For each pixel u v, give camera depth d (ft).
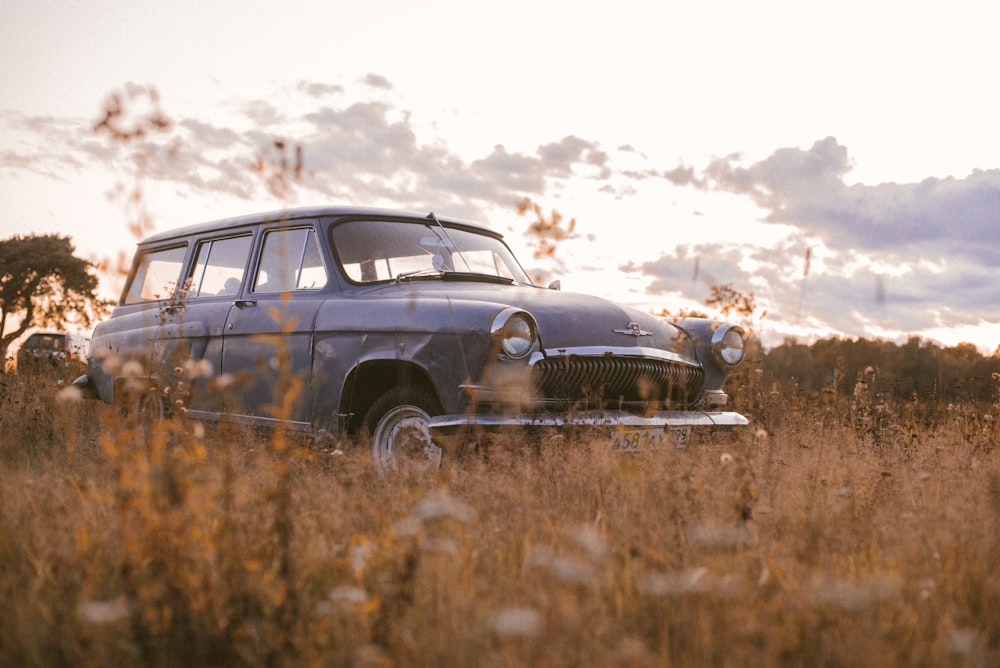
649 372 15.99
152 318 21.01
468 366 14.48
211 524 8.95
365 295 16.80
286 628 7.17
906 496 12.59
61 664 6.86
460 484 12.55
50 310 105.09
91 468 13.16
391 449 15.80
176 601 7.15
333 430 16.35
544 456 13.34
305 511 10.59
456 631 6.98
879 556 9.45
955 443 17.72
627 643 6.47
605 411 14.92
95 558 8.38
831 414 21.61
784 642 7.00
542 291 17.52
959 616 7.89
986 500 12.30
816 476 12.67
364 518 10.70
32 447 16.83
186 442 8.87
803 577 8.54
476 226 20.90
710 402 17.54
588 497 11.87
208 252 20.94
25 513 10.32
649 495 11.14
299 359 17.12
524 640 6.51
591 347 15.23
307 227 18.40
